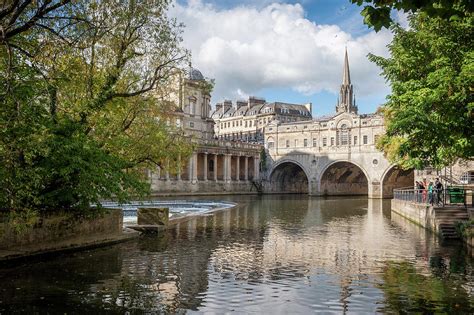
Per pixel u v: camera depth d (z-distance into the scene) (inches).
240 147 4028.1
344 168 3895.2
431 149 839.7
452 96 725.3
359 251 821.9
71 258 732.0
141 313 459.2
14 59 621.0
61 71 713.0
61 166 740.7
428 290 550.0
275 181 4271.7
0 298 502.9
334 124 3725.4
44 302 490.3
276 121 4195.4
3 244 684.1
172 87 1032.2
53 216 770.8
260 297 518.6
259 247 864.9
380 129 3427.7
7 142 581.3
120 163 936.3
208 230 1128.8
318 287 562.9
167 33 922.1
